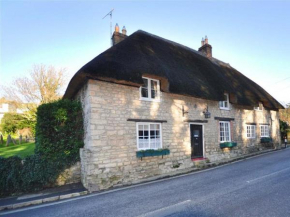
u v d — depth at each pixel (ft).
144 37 37.88
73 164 26.91
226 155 42.45
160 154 29.32
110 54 27.02
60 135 27.04
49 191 23.22
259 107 56.85
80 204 18.21
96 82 25.46
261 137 54.85
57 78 77.20
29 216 16.05
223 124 43.83
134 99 28.71
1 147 54.49
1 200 21.03
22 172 23.63
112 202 18.07
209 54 58.90
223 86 41.55
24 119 73.31
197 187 21.30
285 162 33.68
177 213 14.46
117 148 26.00
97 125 24.76
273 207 14.74
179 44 52.80
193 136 36.96
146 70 28.22
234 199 16.79
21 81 72.43
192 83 35.01
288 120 106.63
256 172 27.02
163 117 31.76
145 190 21.61
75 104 28.99
